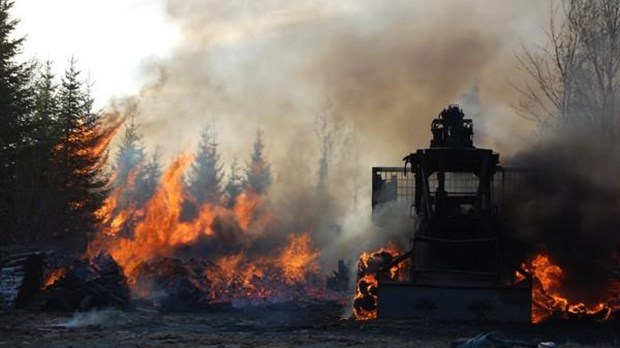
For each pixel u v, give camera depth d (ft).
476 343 40.57
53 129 156.46
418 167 60.59
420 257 56.85
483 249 56.29
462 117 61.26
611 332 47.91
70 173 151.74
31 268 65.46
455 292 51.72
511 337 44.93
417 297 52.01
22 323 53.52
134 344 42.75
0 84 138.62
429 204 57.26
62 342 43.52
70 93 162.91
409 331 47.24
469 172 59.31
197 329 50.88
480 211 56.85
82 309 62.03
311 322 56.44
